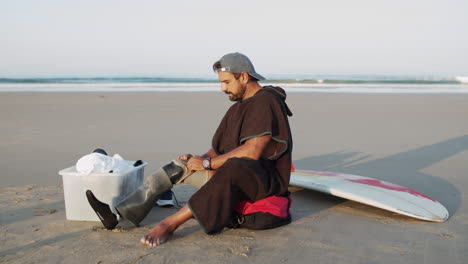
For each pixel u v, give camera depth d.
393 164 5.56
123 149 6.50
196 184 3.17
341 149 6.57
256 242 2.90
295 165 5.54
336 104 13.39
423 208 3.44
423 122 9.59
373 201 3.49
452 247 2.84
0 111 11.41
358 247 2.83
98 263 2.55
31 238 2.94
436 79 39.09
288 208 3.28
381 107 12.56
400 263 2.59
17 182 4.55
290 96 16.59
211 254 2.69
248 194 3.06
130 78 45.28
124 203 3.06
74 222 3.28
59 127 8.71
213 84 31.50
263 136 2.99
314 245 2.86
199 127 8.76
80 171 3.22
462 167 5.36
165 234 2.90
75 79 42.31
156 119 9.96
